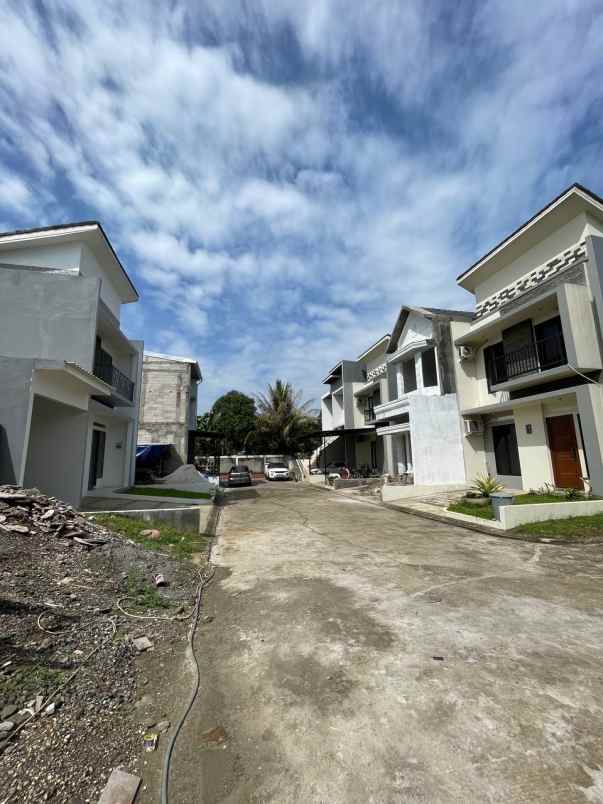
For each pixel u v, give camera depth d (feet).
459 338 49.44
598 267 33.27
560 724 7.85
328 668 10.16
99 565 16.71
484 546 24.09
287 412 110.22
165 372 74.54
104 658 10.30
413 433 48.73
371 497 52.44
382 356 81.71
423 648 11.06
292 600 15.17
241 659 10.84
